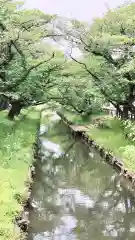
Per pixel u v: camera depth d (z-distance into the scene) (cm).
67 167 2261
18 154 1758
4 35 2183
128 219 1412
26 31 2322
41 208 1459
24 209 1185
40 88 2670
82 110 3881
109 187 1852
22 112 4069
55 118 5203
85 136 3027
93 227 1311
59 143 3075
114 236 1243
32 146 2142
